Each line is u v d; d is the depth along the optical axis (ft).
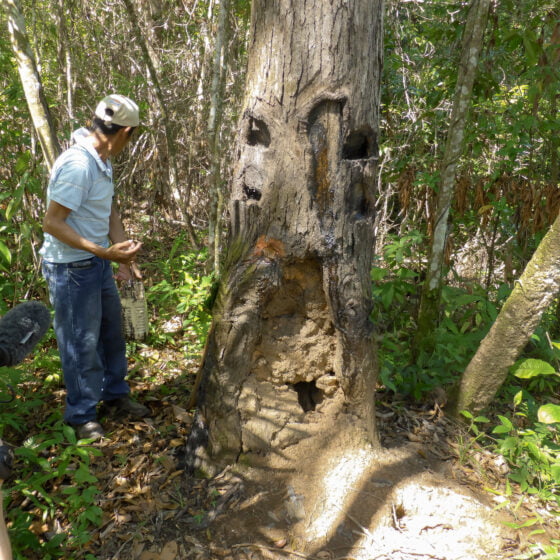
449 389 10.43
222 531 7.72
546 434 9.59
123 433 9.78
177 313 14.46
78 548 7.47
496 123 13.46
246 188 8.17
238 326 8.33
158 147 19.62
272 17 7.40
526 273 9.07
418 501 8.18
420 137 15.35
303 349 8.66
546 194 12.43
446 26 12.82
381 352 11.65
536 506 8.53
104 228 9.46
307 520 7.86
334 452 8.63
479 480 8.84
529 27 12.14
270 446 8.61
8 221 12.33
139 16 18.56
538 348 12.32
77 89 17.46
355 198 8.09
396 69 15.20
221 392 8.50
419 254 13.78
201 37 19.08
